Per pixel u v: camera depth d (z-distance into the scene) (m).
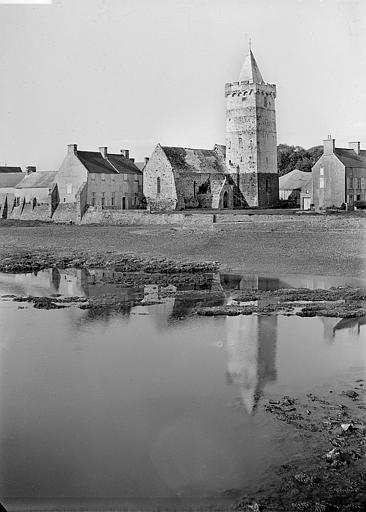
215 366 23.17
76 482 15.51
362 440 17.14
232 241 54.06
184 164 78.44
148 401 19.67
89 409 19.16
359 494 14.89
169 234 59.75
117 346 25.97
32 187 83.81
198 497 14.93
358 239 50.06
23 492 15.29
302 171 94.44
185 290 38.66
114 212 72.06
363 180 70.56
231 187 81.12
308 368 22.80
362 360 23.52
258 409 19.09
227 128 83.06
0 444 17.11
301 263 45.78
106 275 45.00
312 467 15.91
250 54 81.56
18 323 30.05
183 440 17.09
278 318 30.66
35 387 20.81
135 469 16.00
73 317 31.44
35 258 52.34
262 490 15.11
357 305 33.00
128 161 87.25
